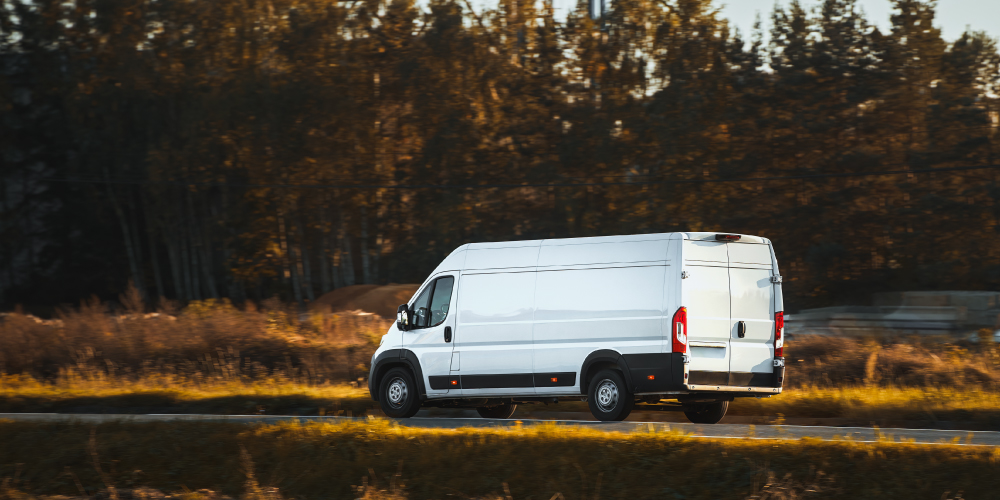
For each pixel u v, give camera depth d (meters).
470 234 54.41
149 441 10.42
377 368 14.31
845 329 30.05
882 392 16.36
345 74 55.09
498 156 55.72
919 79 56.62
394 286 44.28
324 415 14.83
